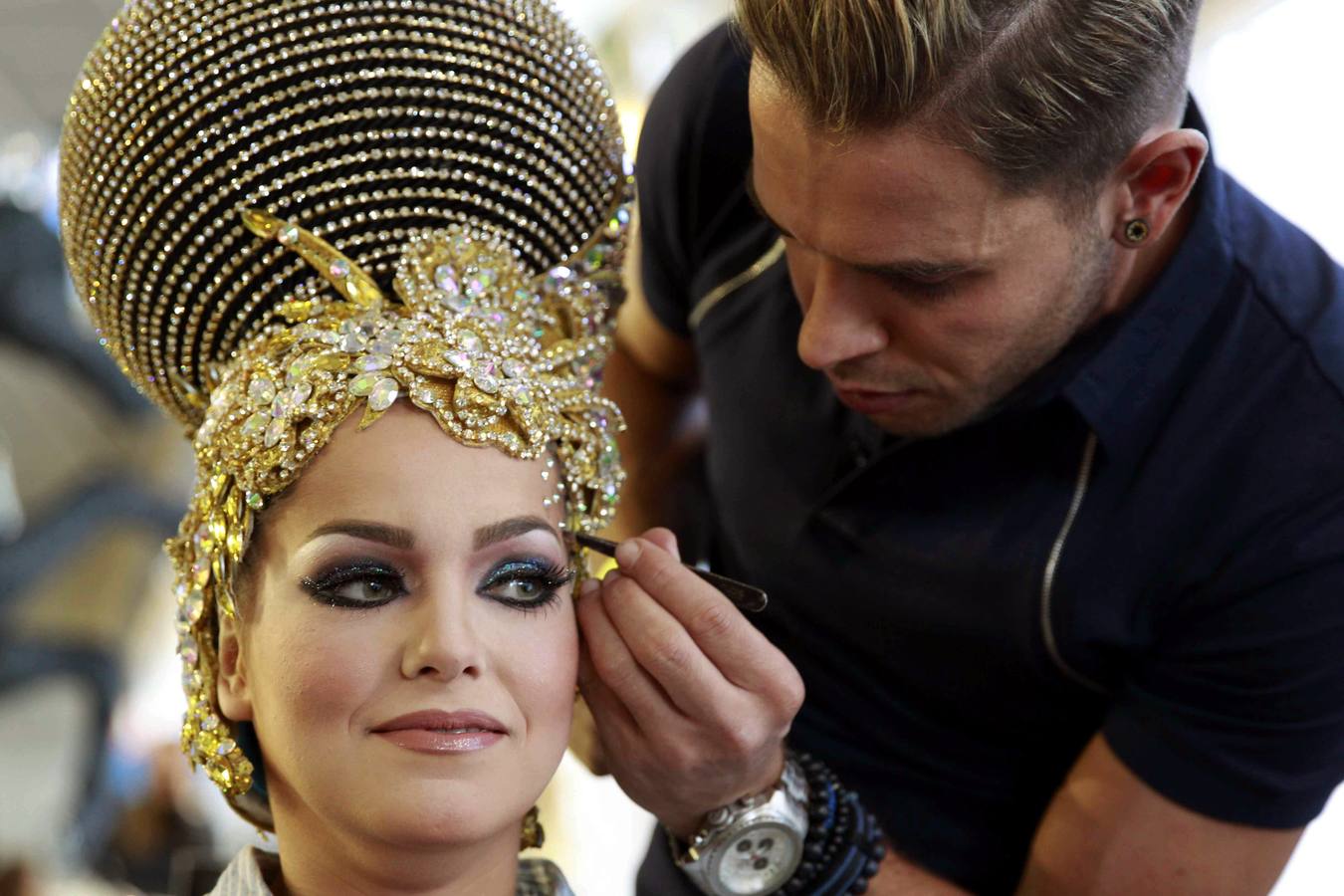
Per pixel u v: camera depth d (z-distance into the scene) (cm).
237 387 97
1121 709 123
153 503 331
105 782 299
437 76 98
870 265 99
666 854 135
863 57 92
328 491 93
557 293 108
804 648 138
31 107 418
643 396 158
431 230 100
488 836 94
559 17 107
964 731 133
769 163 101
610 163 110
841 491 127
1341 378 115
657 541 109
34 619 313
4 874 278
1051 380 115
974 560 122
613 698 110
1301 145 313
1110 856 121
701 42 140
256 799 106
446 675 92
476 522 94
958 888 126
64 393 329
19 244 297
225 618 100
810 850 116
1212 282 117
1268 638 115
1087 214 104
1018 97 94
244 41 97
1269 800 117
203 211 98
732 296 139
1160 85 102
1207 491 117
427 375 94
